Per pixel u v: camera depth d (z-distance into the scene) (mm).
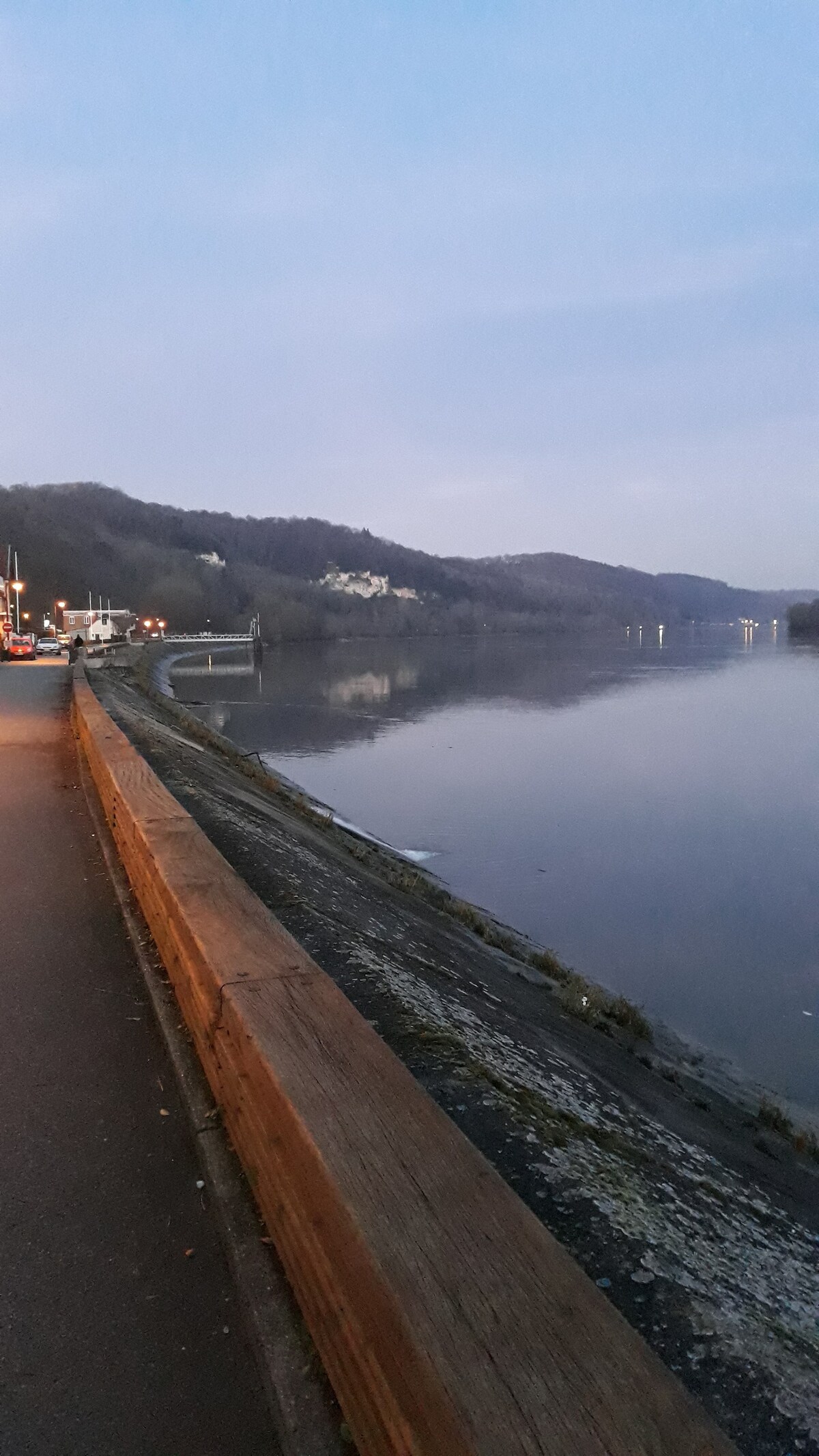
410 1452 1462
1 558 176875
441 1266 1638
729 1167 5758
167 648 129625
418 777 36312
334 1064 2334
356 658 152750
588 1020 9703
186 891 3811
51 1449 1865
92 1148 2955
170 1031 3703
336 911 7512
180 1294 2299
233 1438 1894
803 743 47719
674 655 162375
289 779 34344
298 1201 2113
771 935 18172
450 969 8148
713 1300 2830
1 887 6039
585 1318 1527
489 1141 3461
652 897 20703
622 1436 1315
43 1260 2426
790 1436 2242
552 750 44719
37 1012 4031
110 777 6875
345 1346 1791
